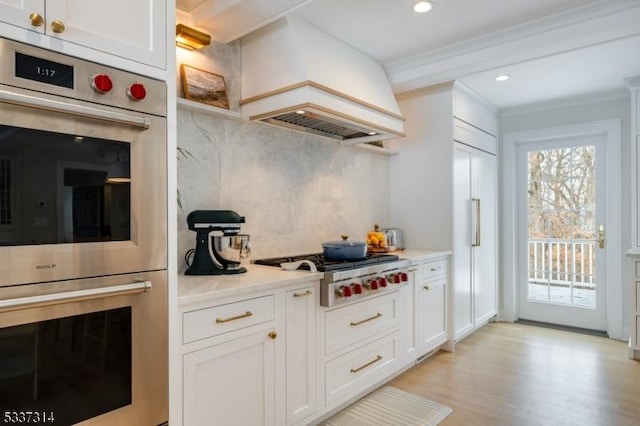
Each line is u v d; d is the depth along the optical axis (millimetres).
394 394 2650
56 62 1155
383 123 2812
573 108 4137
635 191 3418
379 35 2723
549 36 2545
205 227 2053
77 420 1205
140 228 1335
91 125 1223
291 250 2844
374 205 3693
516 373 3008
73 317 1194
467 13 2447
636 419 2322
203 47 2334
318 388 2160
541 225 4445
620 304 3854
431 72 3057
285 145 2818
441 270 3414
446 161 3549
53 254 1151
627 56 3002
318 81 2277
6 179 1074
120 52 1295
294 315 2012
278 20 2398
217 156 2387
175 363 1438
